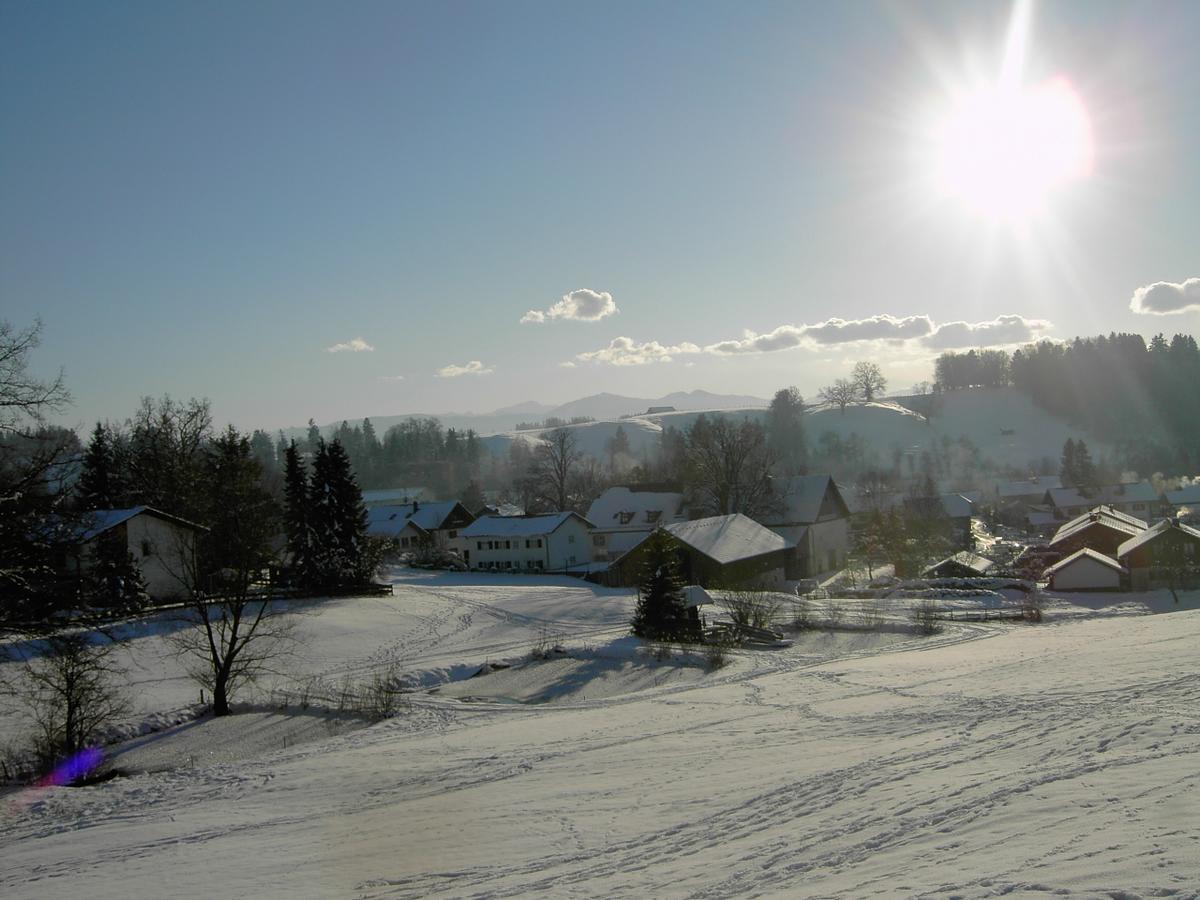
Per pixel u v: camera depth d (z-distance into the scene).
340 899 12.08
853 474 173.88
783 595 60.59
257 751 28.05
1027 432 196.12
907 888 9.76
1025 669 28.36
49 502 21.66
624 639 46.31
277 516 64.62
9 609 22.75
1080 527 74.81
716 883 11.15
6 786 24.38
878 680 29.97
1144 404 190.38
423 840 14.78
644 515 92.88
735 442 86.44
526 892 11.65
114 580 47.34
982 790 13.91
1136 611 53.97
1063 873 9.49
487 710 31.69
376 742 26.61
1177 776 13.27
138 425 66.94
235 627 35.25
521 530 90.00
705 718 25.56
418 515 110.12
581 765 20.09
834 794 14.97
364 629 51.12
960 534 105.00
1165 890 8.59
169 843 16.25
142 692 35.72
